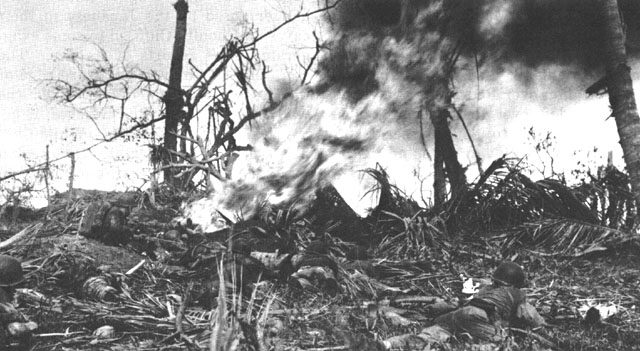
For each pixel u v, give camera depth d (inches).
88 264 305.1
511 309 231.3
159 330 237.3
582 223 436.8
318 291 303.1
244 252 339.0
